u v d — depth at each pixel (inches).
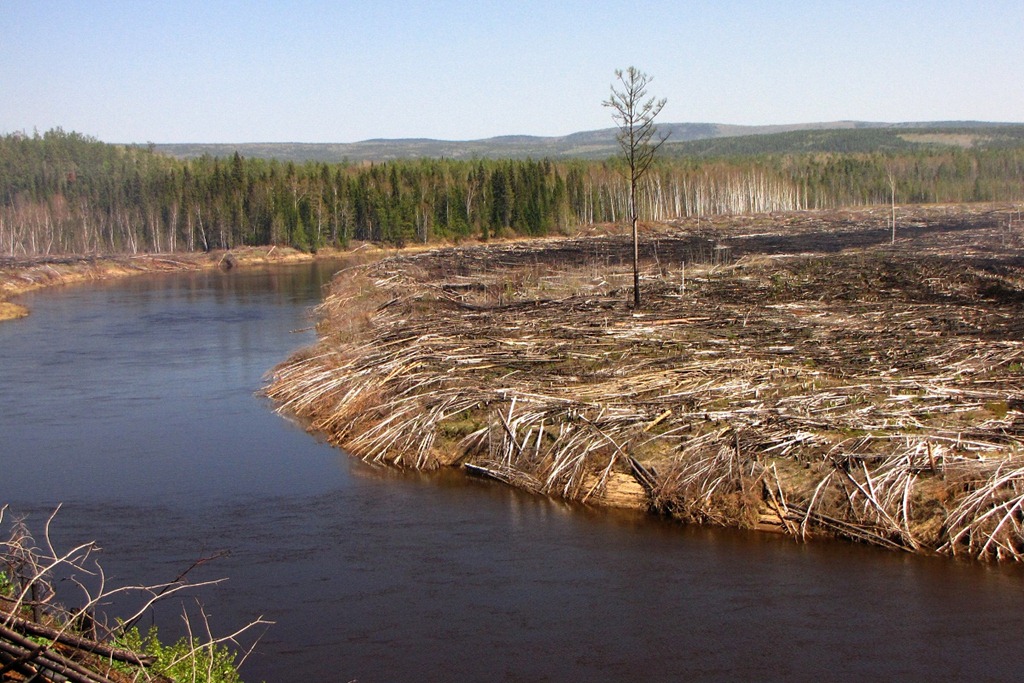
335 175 4859.7
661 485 913.5
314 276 3417.8
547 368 1277.1
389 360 1376.7
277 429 1255.5
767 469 893.8
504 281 2271.2
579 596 748.6
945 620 687.7
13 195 5388.8
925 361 1205.1
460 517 921.5
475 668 651.5
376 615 729.0
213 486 1026.1
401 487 1013.8
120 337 2015.3
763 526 852.6
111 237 4731.8
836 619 695.7
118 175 5649.6
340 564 821.9
